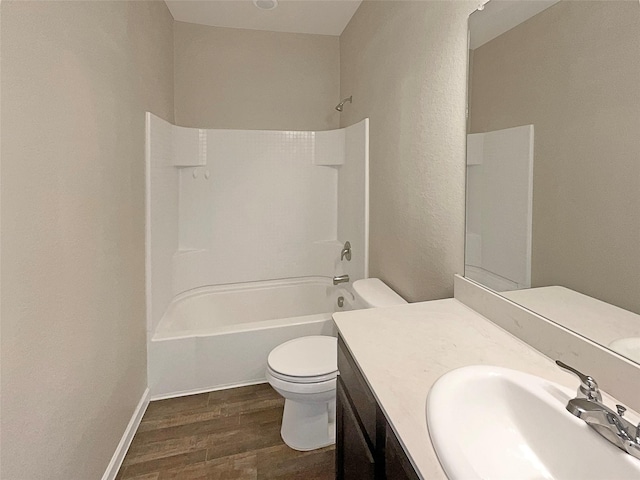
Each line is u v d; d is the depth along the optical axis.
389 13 1.93
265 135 2.85
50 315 1.02
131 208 1.73
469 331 1.10
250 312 2.88
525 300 1.04
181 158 2.55
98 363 1.35
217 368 2.14
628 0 0.73
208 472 1.51
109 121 1.45
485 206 1.22
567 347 0.86
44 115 0.99
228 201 2.82
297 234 2.97
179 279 2.58
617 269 0.76
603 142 0.79
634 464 0.55
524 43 1.03
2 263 0.83
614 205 0.77
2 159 0.83
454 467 0.56
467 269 1.33
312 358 1.67
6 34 0.84
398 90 1.83
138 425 1.80
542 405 0.72
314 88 3.03
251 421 1.85
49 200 1.01
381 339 1.05
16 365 0.87
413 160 1.69
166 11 2.49
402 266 1.82
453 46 1.37
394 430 0.68
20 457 0.89
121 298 1.59
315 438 1.65
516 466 0.69
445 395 0.74
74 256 1.16
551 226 0.95
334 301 2.88
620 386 0.73
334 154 2.85
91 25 1.28
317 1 2.44
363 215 2.30
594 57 0.81
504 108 1.12
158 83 2.27
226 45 2.85
